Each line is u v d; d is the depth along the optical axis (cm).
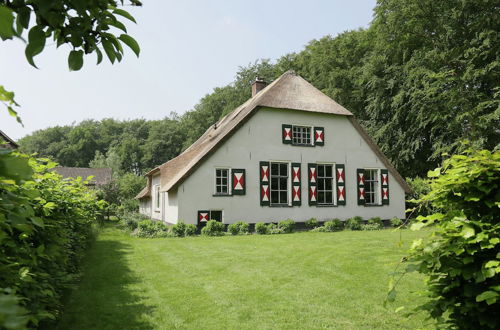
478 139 1667
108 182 2389
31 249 240
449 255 214
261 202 1385
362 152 1595
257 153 1398
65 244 424
